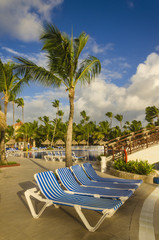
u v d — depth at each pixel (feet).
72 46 26.48
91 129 189.98
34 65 26.81
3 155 42.32
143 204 16.08
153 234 10.49
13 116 179.63
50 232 10.69
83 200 12.30
